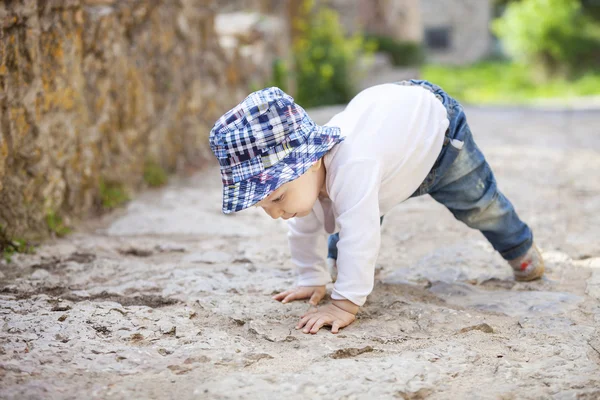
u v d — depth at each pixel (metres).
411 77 12.54
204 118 5.51
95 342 2.19
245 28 7.02
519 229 2.79
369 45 11.48
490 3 22.22
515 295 2.72
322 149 2.21
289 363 2.11
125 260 3.15
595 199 4.26
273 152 2.17
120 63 4.21
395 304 2.59
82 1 3.78
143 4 4.48
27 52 3.27
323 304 2.60
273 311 2.51
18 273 2.90
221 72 5.82
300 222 2.54
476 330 2.38
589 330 2.37
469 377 2.03
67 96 3.62
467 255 3.22
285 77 7.85
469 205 2.66
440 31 22.17
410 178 2.42
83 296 2.64
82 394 1.88
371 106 2.42
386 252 3.31
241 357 2.12
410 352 2.18
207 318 2.46
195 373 2.03
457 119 2.53
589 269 3.02
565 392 1.93
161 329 2.32
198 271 2.93
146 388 1.92
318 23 10.61
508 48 19.20
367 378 1.98
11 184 3.22
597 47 17.89
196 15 5.37
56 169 3.52
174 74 5.00
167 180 4.76
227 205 2.15
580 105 10.48
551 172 5.05
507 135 6.73
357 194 2.28
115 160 4.19
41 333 2.24
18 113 3.24
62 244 3.32
